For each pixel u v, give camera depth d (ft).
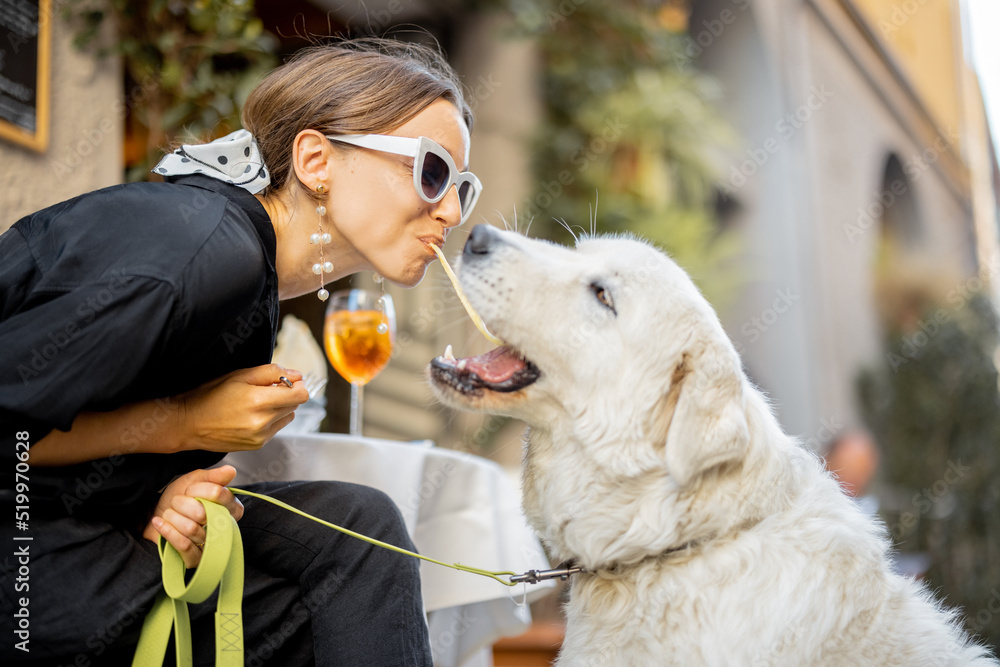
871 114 35.96
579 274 5.55
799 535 4.83
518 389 5.68
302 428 6.78
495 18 19.40
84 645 4.10
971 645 5.01
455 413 17.24
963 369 24.58
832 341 29.68
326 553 5.02
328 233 5.34
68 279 3.96
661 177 22.79
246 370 4.62
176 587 4.22
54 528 4.08
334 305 6.73
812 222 29.17
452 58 19.54
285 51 16.83
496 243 5.75
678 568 4.91
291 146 5.21
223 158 4.88
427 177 5.28
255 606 4.90
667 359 5.16
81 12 9.93
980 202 46.37
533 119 20.39
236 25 10.89
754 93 28.55
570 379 5.44
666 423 5.15
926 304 33.60
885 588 4.92
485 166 19.60
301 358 6.84
